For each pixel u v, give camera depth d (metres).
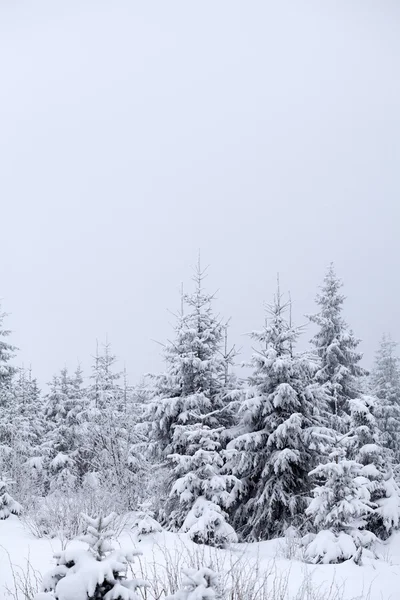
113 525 10.96
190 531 11.21
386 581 7.80
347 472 10.66
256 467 15.33
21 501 14.49
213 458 13.40
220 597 4.48
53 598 3.95
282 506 14.79
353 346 22.08
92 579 3.91
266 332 16.61
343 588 7.24
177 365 17.08
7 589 6.14
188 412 15.91
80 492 12.86
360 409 14.18
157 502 15.86
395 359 28.08
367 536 10.42
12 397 24.88
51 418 27.86
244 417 15.95
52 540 9.59
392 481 13.66
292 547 10.99
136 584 4.29
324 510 10.62
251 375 16.47
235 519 15.18
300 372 16.12
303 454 15.00
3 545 8.82
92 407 25.66
